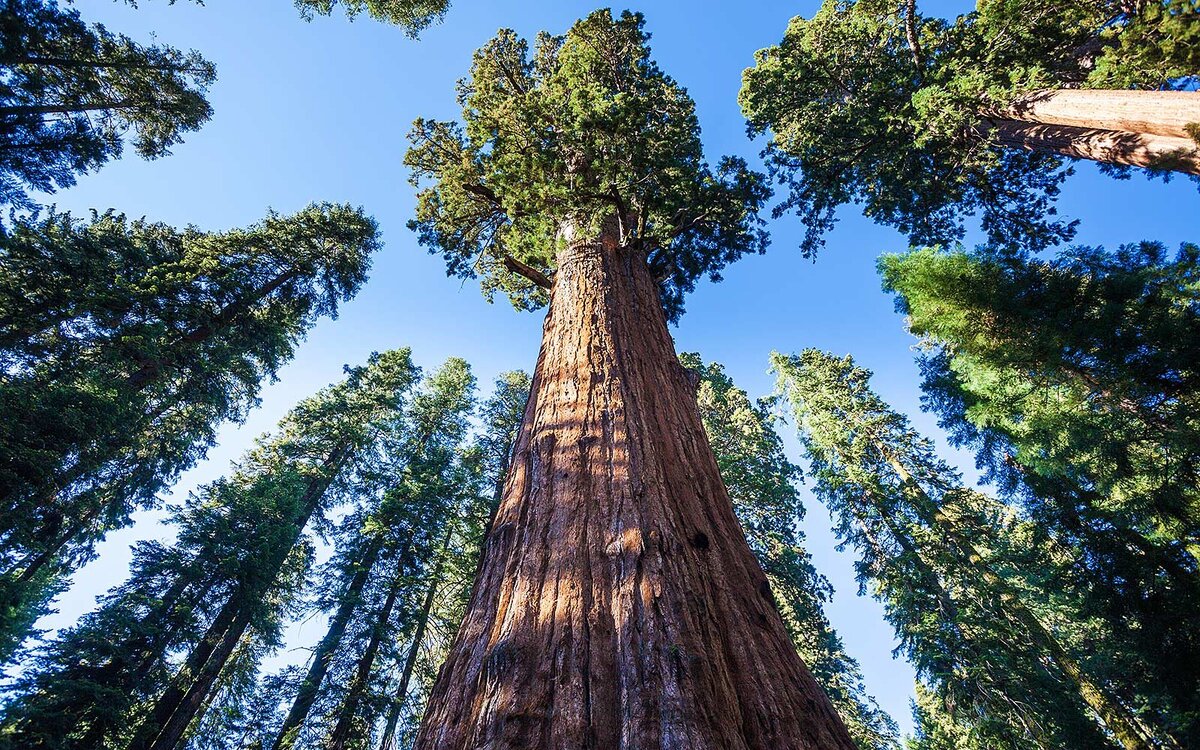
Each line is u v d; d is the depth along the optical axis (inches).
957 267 406.9
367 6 650.2
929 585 537.6
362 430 796.0
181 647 513.3
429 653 600.1
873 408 744.3
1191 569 337.4
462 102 510.0
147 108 666.2
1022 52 398.3
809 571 675.4
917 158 566.6
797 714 68.8
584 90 339.0
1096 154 348.5
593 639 74.7
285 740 456.1
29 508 392.8
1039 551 446.6
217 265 627.2
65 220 551.8
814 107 652.1
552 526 99.7
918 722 633.0
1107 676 419.8
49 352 489.1
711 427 768.3
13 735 376.8
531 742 60.2
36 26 510.6
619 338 174.1
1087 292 348.2
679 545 93.6
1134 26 236.7
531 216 297.6
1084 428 341.4
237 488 632.4
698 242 450.6
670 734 58.4
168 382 599.8
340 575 615.8
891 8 543.2
